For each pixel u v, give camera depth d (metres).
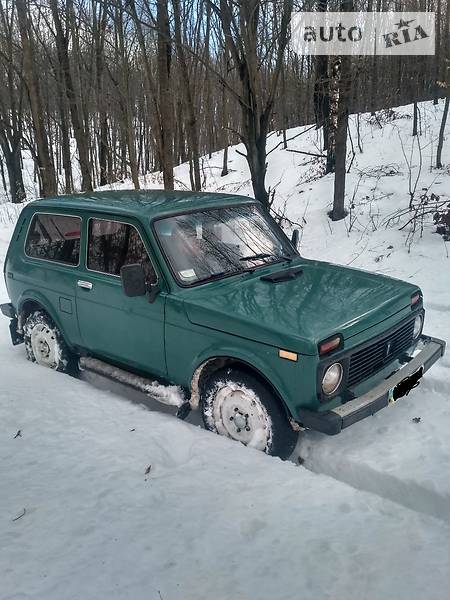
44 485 3.43
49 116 19.80
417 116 16.89
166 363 4.25
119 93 13.27
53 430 4.16
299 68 13.82
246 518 3.09
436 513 3.22
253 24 7.29
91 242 4.74
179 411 4.24
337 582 2.61
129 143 12.30
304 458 3.83
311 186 13.27
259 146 8.12
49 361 5.47
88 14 14.45
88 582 2.59
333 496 3.30
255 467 3.61
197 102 18.33
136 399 4.96
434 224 9.16
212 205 4.66
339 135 10.34
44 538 2.92
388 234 9.38
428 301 6.80
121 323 4.49
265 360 3.58
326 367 3.38
